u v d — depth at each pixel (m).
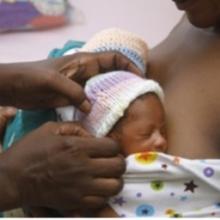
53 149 0.68
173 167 0.71
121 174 0.69
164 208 0.72
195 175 0.70
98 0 1.42
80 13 1.40
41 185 0.68
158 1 1.41
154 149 0.74
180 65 0.84
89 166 0.67
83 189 0.67
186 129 0.77
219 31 0.82
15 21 1.38
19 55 1.38
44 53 1.37
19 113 0.90
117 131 0.75
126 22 1.39
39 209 0.75
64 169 0.67
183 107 0.79
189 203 0.72
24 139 0.71
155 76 0.87
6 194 0.68
